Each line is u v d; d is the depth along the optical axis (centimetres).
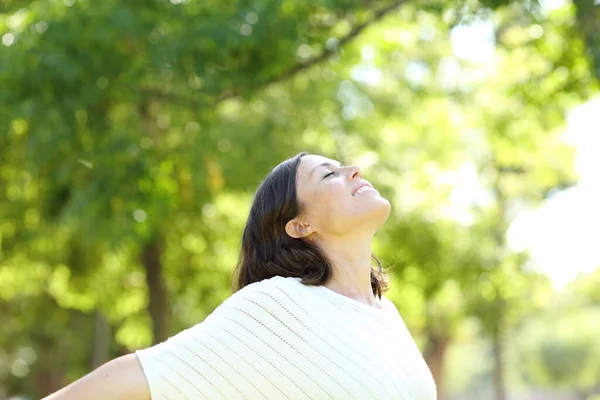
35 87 1170
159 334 1559
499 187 2038
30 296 2261
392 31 1362
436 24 1345
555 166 1858
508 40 1309
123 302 1814
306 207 402
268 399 368
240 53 1157
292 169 409
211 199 1381
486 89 1688
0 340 2728
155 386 361
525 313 2308
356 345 378
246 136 1384
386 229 1686
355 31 1207
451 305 2112
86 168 1278
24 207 1468
